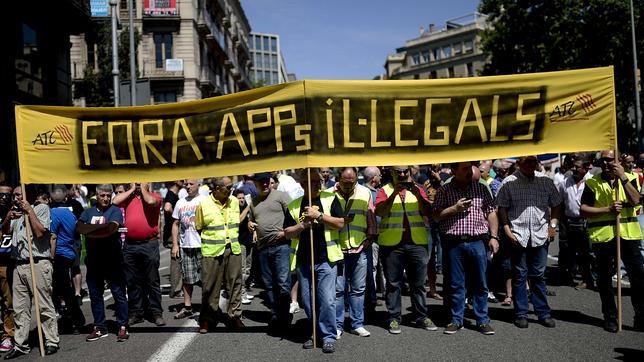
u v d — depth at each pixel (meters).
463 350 5.09
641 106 29.83
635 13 26.66
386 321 6.07
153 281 6.59
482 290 5.72
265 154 5.84
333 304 5.32
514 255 5.93
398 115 5.80
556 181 9.02
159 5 33.88
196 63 35.16
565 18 27.36
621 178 5.58
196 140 6.03
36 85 17.02
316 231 5.49
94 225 5.88
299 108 5.73
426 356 4.96
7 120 15.17
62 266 6.42
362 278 5.81
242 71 59.88
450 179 5.96
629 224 5.68
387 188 5.98
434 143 5.84
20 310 5.51
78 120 6.14
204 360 5.05
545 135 5.84
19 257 5.52
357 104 5.76
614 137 5.73
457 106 5.85
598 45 27.69
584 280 7.84
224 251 6.22
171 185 8.89
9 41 15.41
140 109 6.10
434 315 6.64
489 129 5.86
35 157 6.09
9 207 6.15
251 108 5.87
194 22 35.03
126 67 23.02
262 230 6.34
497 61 29.91
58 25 18.30
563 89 5.82
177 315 6.96
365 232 5.91
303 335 5.90
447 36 70.19
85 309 7.82
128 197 6.36
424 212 5.99
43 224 5.57
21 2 15.85
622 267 8.55
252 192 9.34
